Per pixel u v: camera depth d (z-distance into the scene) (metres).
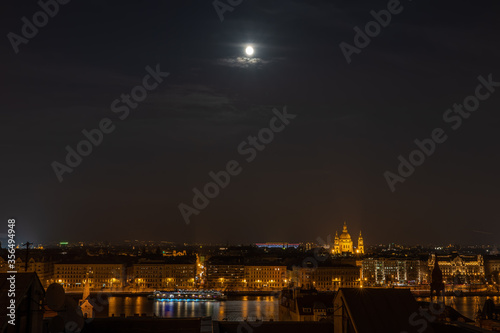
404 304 53.12
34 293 44.56
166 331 56.97
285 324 62.09
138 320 57.94
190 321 58.34
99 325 57.00
